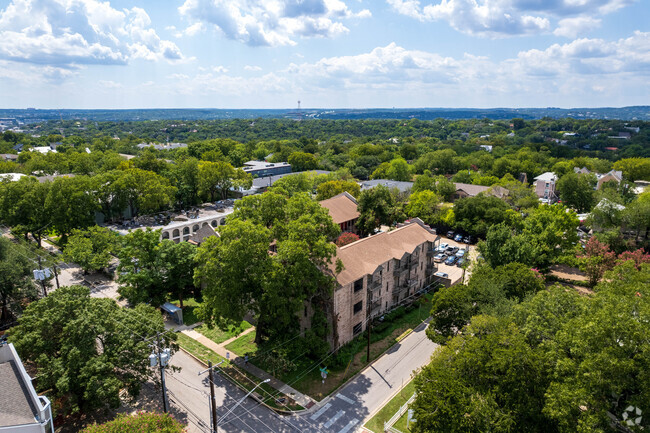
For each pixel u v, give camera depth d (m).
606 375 26.17
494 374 31.67
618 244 78.69
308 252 42.84
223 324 43.69
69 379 33.38
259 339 49.75
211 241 43.53
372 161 195.38
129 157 167.12
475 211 92.62
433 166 180.25
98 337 37.28
